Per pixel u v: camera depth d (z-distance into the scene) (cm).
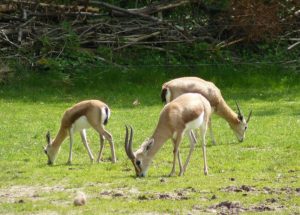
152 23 5325
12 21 5225
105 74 4878
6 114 3838
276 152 2839
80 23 5266
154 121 3606
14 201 2153
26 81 4725
